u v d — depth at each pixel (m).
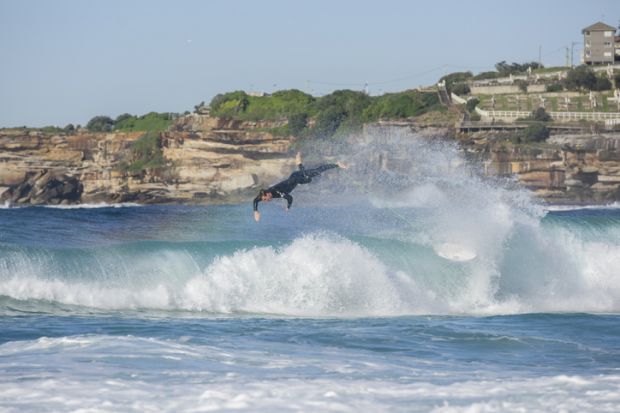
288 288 82.38
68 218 199.25
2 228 154.00
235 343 57.81
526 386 42.84
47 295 81.06
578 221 110.56
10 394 38.78
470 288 88.31
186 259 85.81
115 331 64.81
